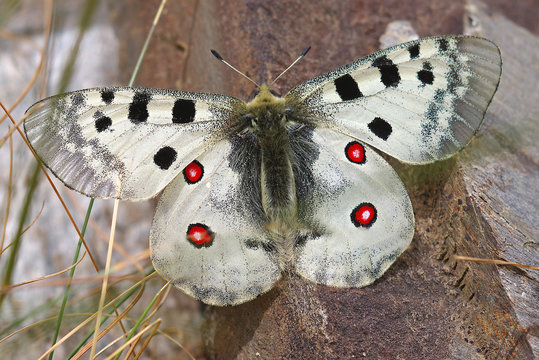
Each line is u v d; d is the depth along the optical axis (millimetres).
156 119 323
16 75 395
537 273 321
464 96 320
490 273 323
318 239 324
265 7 356
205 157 327
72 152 321
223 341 346
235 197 327
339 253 323
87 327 357
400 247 322
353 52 355
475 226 327
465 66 319
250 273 324
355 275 323
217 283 324
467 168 332
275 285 330
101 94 319
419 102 322
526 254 322
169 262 324
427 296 328
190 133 326
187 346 356
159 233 325
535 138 341
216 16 358
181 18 372
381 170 324
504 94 351
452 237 331
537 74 356
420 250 333
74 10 406
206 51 361
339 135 327
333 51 355
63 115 319
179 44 373
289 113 329
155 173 323
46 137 319
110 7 401
